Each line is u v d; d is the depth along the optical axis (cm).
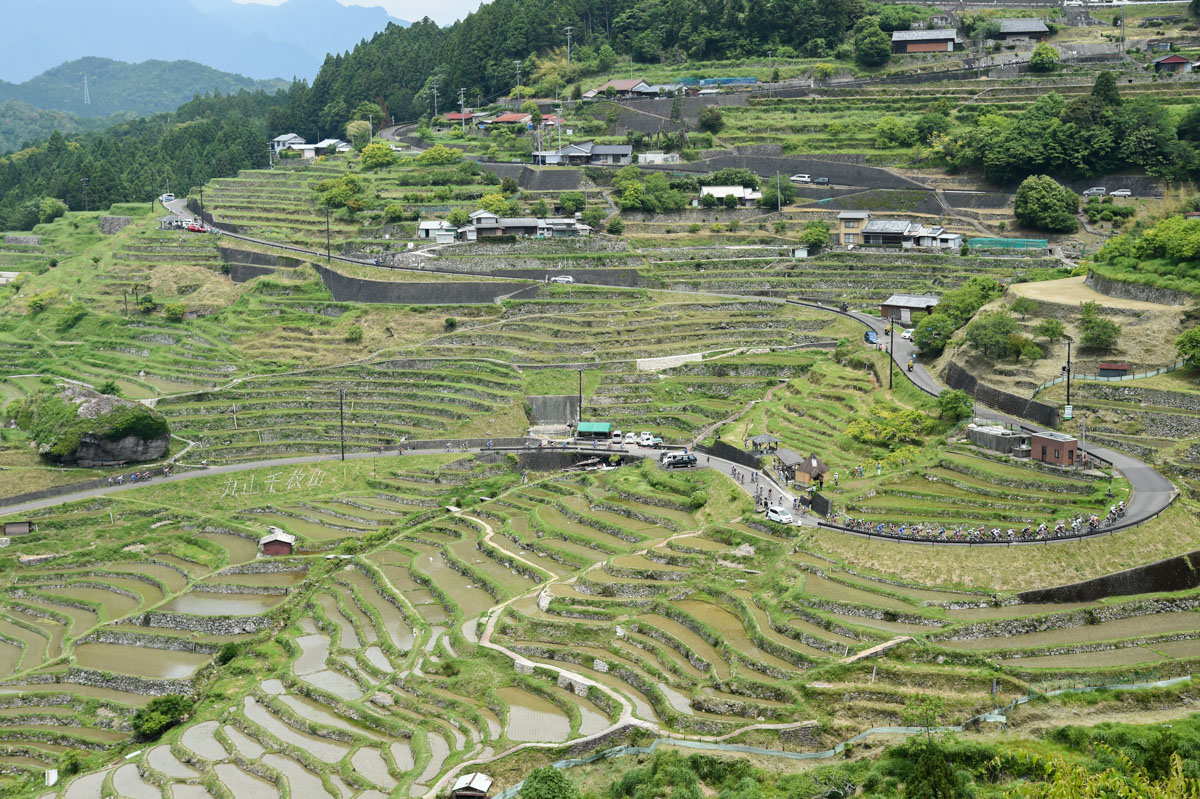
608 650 10431
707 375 17475
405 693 10275
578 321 19325
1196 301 13412
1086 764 7875
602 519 13325
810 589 10356
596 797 8356
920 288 19288
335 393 18150
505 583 12162
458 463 15875
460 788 8494
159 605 12594
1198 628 9494
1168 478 11356
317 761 9394
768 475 13288
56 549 14188
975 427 12644
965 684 8894
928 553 10488
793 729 8706
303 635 11781
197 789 9312
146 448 16288
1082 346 13650
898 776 8019
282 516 14950
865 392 15300
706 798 8238
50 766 10125
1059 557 10088
